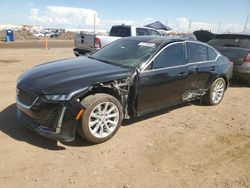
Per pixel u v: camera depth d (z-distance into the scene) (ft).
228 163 13.08
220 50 29.22
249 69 27.37
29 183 10.71
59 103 12.60
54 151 13.10
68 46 85.66
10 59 42.04
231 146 14.84
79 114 12.92
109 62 16.62
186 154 13.66
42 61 41.37
